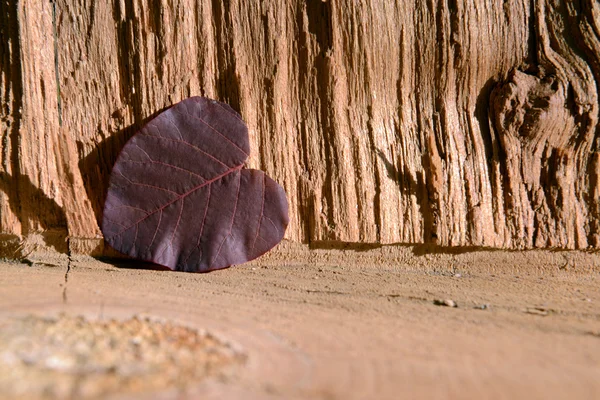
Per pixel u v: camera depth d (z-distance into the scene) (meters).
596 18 0.45
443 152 0.46
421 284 0.44
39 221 0.45
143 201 0.44
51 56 0.45
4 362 0.32
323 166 0.46
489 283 0.44
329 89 0.45
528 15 0.46
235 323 0.37
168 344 0.35
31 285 0.40
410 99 0.46
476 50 0.46
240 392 0.32
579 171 0.46
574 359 0.35
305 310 0.39
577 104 0.45
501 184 0.46
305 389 0.33
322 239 0.46
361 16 0.45
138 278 0.43
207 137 0.44
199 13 0.45
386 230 0.45
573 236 0.46
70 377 0.32
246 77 0.45
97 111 0.45
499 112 0.46
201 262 0.44
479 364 0.35
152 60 0.45
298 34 0.46
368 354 0.35
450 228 0.45
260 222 0.44
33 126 0.45
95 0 0.45
